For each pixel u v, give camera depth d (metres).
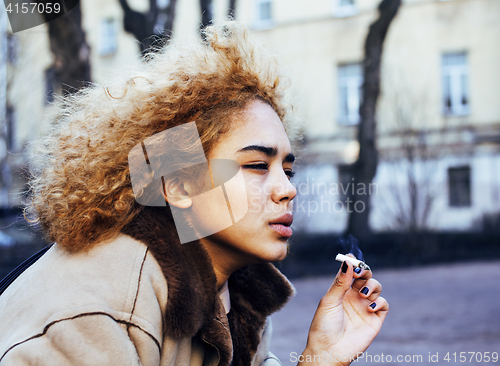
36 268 0.73
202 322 0.76
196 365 0.84
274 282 1.03
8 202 7.99
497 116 13.59
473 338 3.91
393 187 10.42
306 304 5.70
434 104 13.34
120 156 0.80
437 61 13.82
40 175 0.90
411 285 6.89
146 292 0.70
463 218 13.37
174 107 0.83
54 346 0.62
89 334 0.62
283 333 4.29
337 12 14.91
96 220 0.75
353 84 14.84
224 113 0.83
